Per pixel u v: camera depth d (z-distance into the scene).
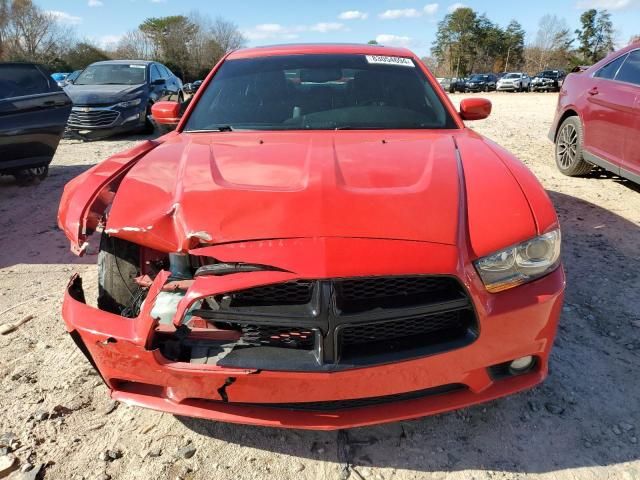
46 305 3.18
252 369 1.69
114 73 10.73
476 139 2.61
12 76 5.88
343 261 1.66
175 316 1.67
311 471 1.95
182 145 2.54
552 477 1.91
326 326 1.66
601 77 5.43
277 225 1.78
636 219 4.52
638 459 1.98
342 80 3.10
